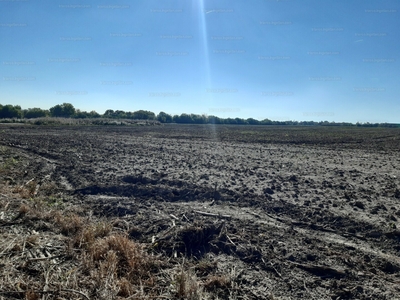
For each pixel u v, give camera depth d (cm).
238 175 898
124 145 1692
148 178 823
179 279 335
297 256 410
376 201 654
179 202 644
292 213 575
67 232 464
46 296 297
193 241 449
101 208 594
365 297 326
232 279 357
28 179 802
